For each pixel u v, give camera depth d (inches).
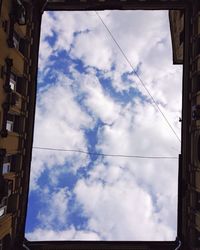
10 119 842.2
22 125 894.4
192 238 898.7
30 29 933.8
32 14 953.5
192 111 900.6
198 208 882.8
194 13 946.1
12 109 799.7
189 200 924.6
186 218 936.3
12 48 786.2
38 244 962.7
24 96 902.4
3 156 727.1
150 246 973.8
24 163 931.3
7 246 843.4
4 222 772.6
